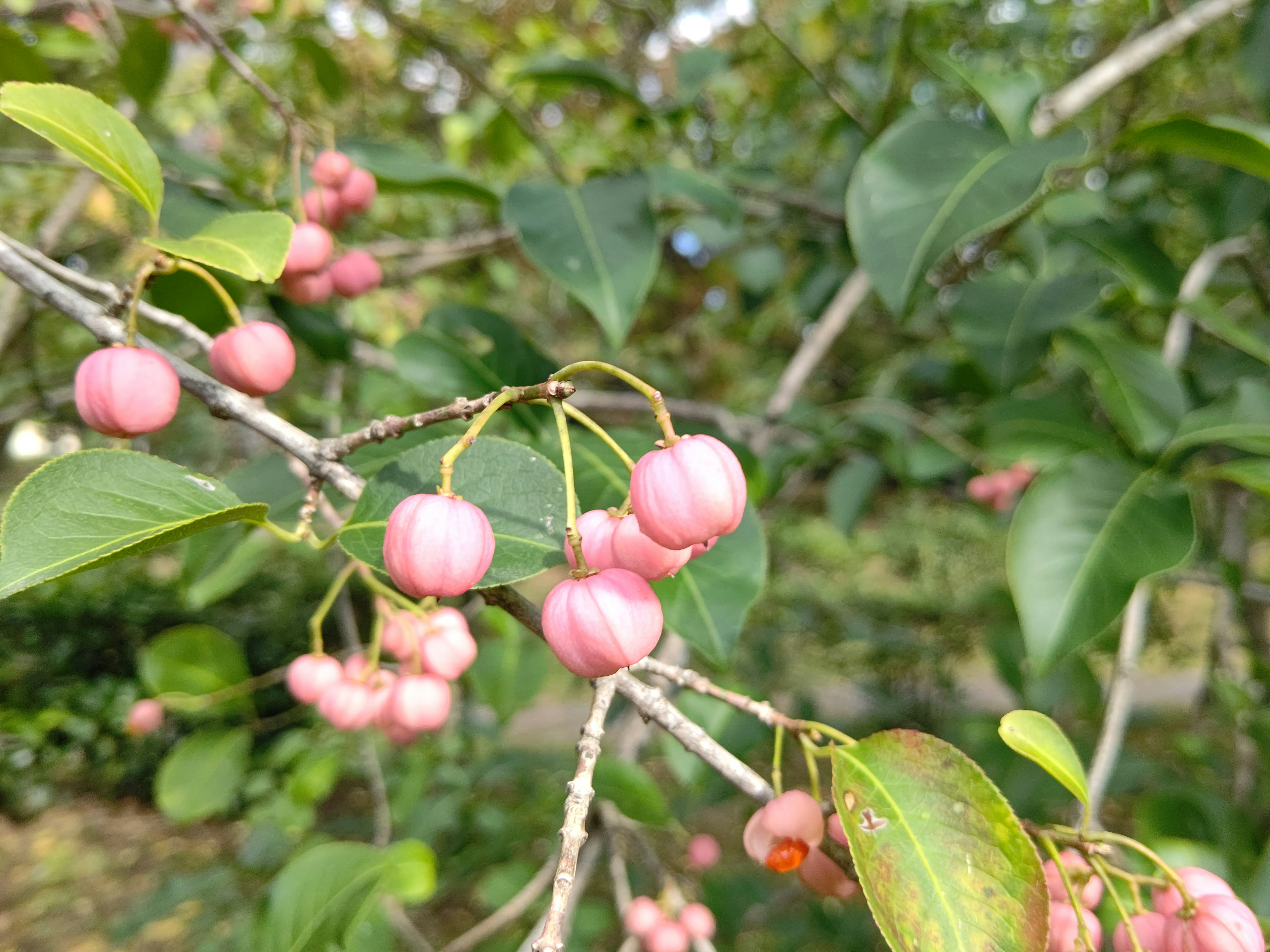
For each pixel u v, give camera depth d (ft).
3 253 0.36
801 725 0.33
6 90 0.32
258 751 1.98
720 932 0.98
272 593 2.34
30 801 1.86
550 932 0.24
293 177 0.47
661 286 1.70
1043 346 0.66
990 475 0.98
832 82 0.97
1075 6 1.15
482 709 1.53
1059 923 0.33
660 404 0.28
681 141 1.00
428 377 0.52
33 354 0.84
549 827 1.29
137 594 2.15
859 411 0.99
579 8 1.57
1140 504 0.48
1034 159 0.45
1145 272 0.65
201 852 1.76
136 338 0.35
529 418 0.50
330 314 0.60
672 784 1.63
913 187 0.45
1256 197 0.71
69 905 1.60
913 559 2.64
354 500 0.34
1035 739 0.35
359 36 1.31
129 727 0.87
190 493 0.31
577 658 0.27
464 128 1.26
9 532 0.27
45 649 1.96
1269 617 0.85
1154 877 0.34
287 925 0.51
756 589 0.40
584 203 0.54
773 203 0.96
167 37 0.71
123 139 0.34
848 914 1.09
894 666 2.07
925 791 0.30
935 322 1.21
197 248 0.32
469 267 1.52
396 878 0.64
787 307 1.51
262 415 0.35
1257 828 0.68
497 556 0.31
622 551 0.29
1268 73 0.66
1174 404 0.59
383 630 0.50
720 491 0.27
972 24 1.14
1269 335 0.77
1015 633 1.02
